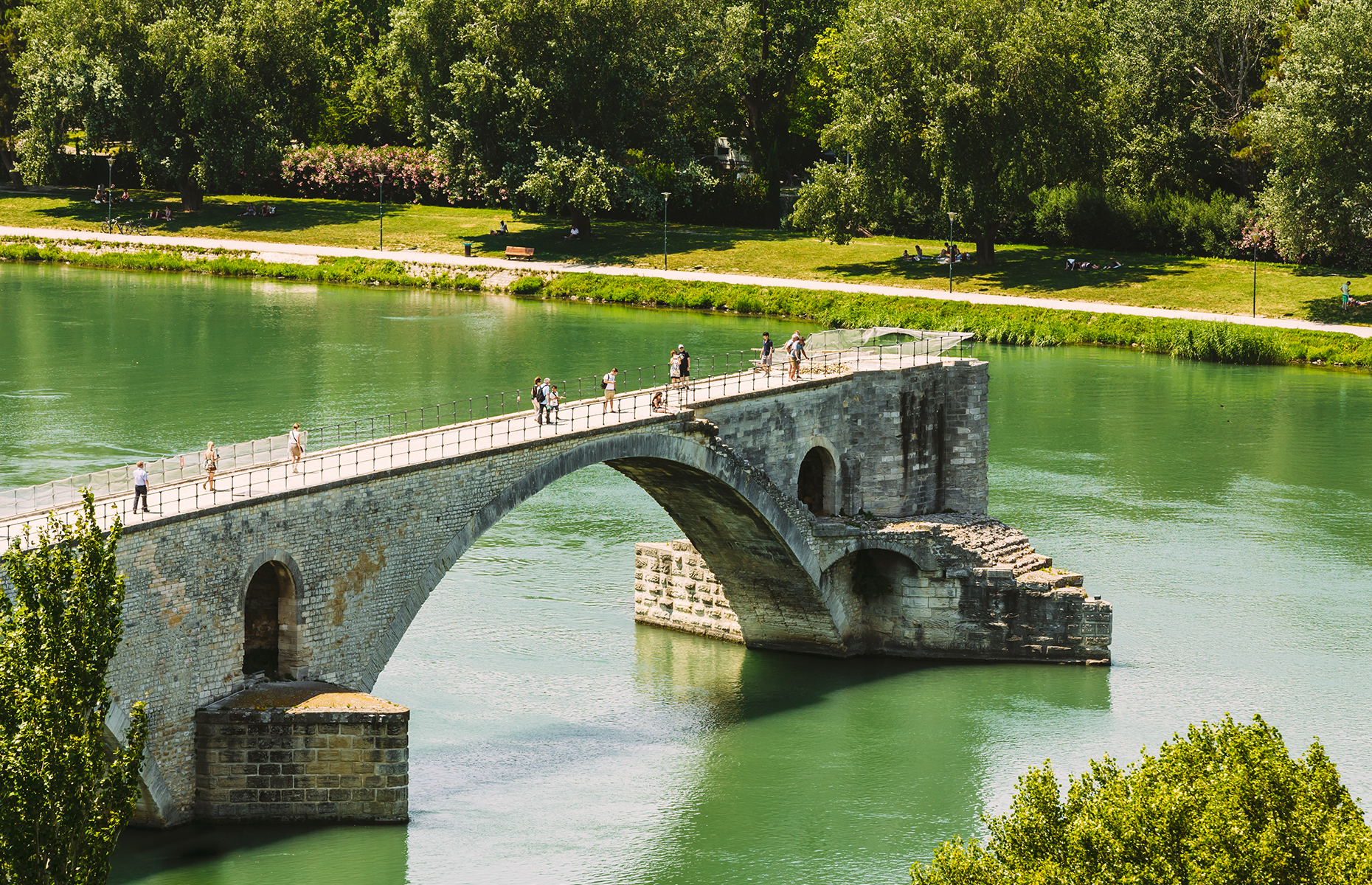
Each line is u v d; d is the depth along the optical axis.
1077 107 193.50
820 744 82.31
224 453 71.25
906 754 81.19
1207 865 44.88
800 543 91.94
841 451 99.44
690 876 68.31
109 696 61.50
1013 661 94.12
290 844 65.50
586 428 81.50
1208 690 88.50
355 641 71.25
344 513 70.06
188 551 64.31
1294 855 45.03
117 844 64.06
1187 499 124.31
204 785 65.94
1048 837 49.34
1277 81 182.88
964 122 192.62
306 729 65.94
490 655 92.69
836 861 70.31
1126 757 80.12
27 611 47.28
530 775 77.25
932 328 186.88
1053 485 127.31
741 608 96.81
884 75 198.25
